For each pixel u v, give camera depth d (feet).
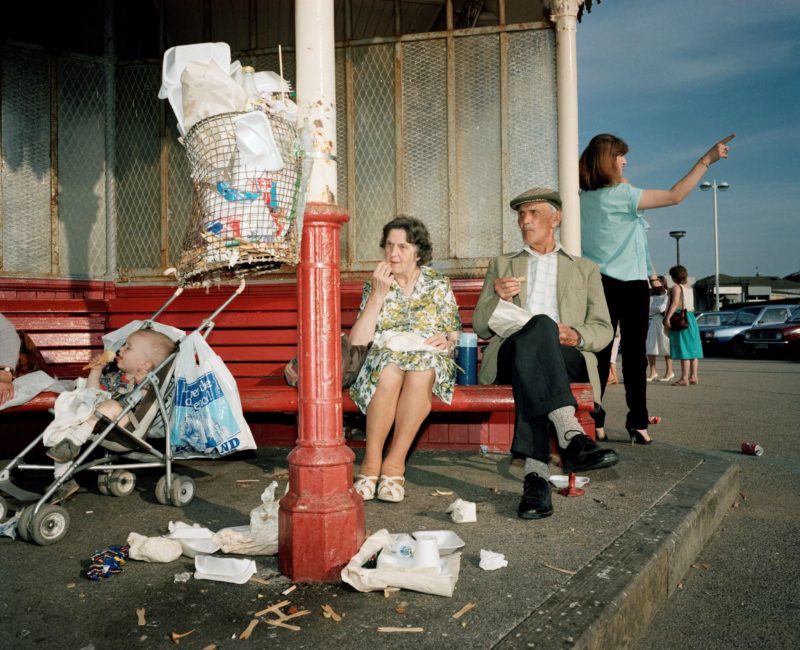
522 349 10.07
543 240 13.51
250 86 7.63
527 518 9.79
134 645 6.18
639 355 15.94
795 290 168.66
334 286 7.89
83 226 19.07
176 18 20.35
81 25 19.11
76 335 17.48
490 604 6.89
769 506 12.67
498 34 18.83
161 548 8.27
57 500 10.80
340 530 7.60
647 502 10.61
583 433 10.69
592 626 6.37
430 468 13.32
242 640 6.23
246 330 17.10
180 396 11.35
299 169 7.35
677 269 37.78
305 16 7.74
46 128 18.63
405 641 6.14
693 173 15.38
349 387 12.37
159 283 19.15
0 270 17.97
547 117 18.71
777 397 30.71
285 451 15.52
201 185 7.16
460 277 18.94
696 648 7.41
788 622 7.99
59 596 7.32
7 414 14.32
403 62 19.25
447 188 19.08
